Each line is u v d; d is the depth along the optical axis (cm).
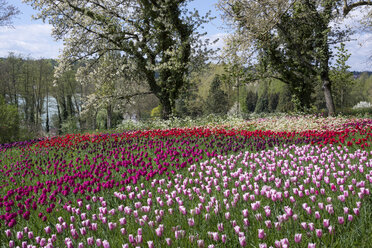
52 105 6706
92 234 403
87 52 2556
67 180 680
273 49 2739
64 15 2394
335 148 862
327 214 382
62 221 437
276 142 995
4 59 5797
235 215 410
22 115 3244
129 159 904
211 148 1014
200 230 380
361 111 2852
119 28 2428
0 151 1525
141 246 351
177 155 890
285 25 2558
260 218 369
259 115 2848
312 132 1134
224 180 551
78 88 6016
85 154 1151
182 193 536
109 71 2627
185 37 2411
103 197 560
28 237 414
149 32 2547
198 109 5828
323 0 2236
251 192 516
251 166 640
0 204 541
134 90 2784
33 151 1382
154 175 674
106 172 771
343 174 552
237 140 1131
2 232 456
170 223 408
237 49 2202
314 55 2519
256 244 333
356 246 321
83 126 5741
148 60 2586
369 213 379
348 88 5350
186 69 2472
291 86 2881
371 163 596
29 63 5978
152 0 2466
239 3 2139
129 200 537
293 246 321
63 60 2517
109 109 3638
